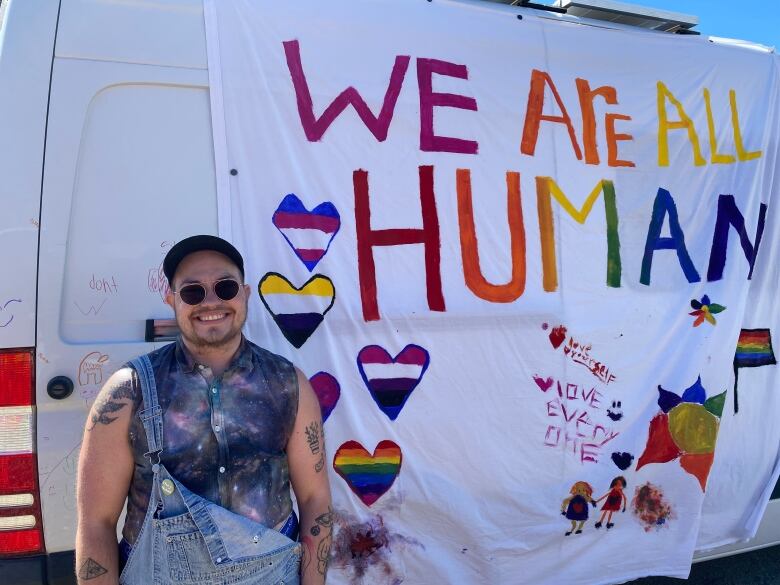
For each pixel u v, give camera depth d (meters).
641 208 3.16
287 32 2.63
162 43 2.45
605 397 3.00
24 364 2.20
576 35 3.14
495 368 2.81
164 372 1.74
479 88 2.90
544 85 3.02
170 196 2.42
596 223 3.05
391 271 2.68
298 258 2.57
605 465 3.00
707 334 3.23
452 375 2.74
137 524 1.71
